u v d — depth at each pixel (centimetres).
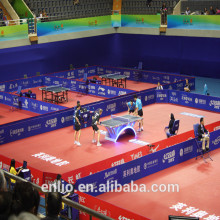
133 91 2570
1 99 2642
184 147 1605
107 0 3844
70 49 3562
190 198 1298
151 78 3253
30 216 297
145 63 3794
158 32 3222
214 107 2380
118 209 977
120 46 3900
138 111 2008
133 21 3366
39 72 3344
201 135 1639
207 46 3353
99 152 1714
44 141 1883
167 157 1538
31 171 1345
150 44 3688
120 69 3453
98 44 3812
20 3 3181
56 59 3472
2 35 2709
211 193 1336
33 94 2636
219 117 2266
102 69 3581
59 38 3081
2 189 324
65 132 2023
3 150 1770
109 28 3444
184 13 3212
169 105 2552
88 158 1639
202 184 1406
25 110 2477
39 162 1603
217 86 3081
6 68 3097
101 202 1015
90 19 3281
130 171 1393
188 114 2330
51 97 2833
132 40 3791
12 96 2531
